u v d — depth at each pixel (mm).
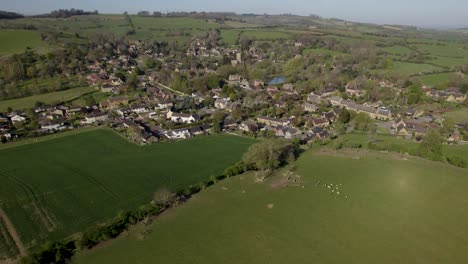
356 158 108000
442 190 85250
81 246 63625
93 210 80438
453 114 160625
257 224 71188
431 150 108688
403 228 69438
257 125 148250
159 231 69312
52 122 146125
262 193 85188
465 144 122562
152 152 118812
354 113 157875
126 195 87750
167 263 59906
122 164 107625
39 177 97562
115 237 67812
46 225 74125
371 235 67250
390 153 112312
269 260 60250
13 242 68250
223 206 78938
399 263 59250
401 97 187250
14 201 84312
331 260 60094
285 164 105500
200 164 107938
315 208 77438
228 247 63844
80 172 101250
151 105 178750
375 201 80312
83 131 140375
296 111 162875
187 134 137125
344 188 87250
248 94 197125
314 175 95750
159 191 83812
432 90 193750
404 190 85500
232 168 96750
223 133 141500
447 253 61750
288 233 68000
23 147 121625
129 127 140250
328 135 136500
